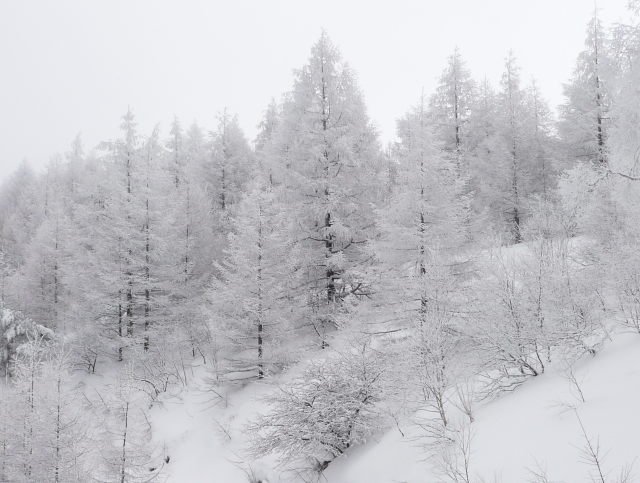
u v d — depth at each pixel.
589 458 4.98
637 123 9.23
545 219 14.09
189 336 18.28
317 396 10.66
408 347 9.56
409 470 7.87
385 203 16.27
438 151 13.45
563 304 8.96
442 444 7.56
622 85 9.20
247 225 15.81
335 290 17.02
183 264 20.09
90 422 14.66
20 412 12.65
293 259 15.52
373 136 18.05
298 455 10.20
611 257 9.62
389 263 13.55
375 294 14.21
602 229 12.10
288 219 16.14
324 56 17.67
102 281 18.81
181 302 19.66
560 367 8.48
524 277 9.66
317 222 17.14
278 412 10.75
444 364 8.76
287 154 17.56
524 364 8.79
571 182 10.09
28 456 11.88
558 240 11.90
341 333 13.92
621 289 8.56
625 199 9.84
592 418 5.90
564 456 5.44
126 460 11.77
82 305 20.30
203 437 13.67
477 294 10.62
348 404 10.13
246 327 15.31
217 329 14.94
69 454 11.80
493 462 6.16
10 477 11.96
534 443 6.09
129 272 19.77
